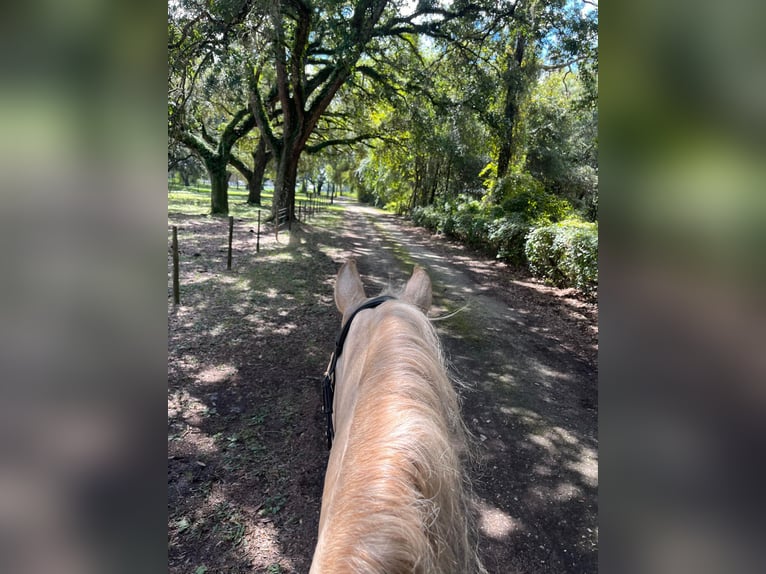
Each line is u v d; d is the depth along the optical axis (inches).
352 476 27.1
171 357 200.5
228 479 125.3
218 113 830.5
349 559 22.4
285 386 182.1
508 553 106.8
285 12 436.5
